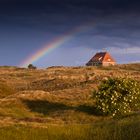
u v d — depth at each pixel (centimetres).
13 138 2086
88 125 2450
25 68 14512
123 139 2084
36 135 2150
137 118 2483
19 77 10494
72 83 7538
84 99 4541
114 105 3638
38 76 10331
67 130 2259
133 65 13500
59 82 7856
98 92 3753
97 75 8312
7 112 3662
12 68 14500
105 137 2122
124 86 3703
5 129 2269
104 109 3656
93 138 2127
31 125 2464
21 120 2925
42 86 7944
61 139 2128
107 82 3788
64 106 4106
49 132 2208
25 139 2095
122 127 2248
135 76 8188
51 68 13125
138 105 3712
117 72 9431
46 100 4266
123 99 3656
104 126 2358
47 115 3750
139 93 3722
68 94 5022
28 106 4000
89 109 3881
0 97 5012
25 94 4359
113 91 3684
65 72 10706
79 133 2209
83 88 5625
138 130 2142
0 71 13012
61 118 3616
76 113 3731
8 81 9206
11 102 3988
